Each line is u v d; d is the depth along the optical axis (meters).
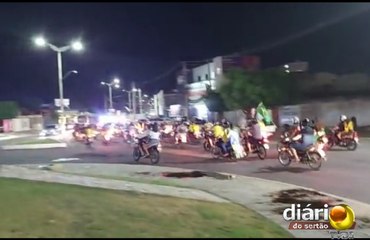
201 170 16.06
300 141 15.77
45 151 26.61
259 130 18.88
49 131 48.16
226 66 70.56
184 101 85.81
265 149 18.83
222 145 19.05
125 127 38.66
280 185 12.45
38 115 77.94
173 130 31.16
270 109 41.06
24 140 37.41
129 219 7.46
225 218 8.00
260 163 17.48
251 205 9.87
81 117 64.75
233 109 46.22
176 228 6.95
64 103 42.19
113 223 7.15
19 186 10.82
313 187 12.21
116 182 12.84
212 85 70.88
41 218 7.44
